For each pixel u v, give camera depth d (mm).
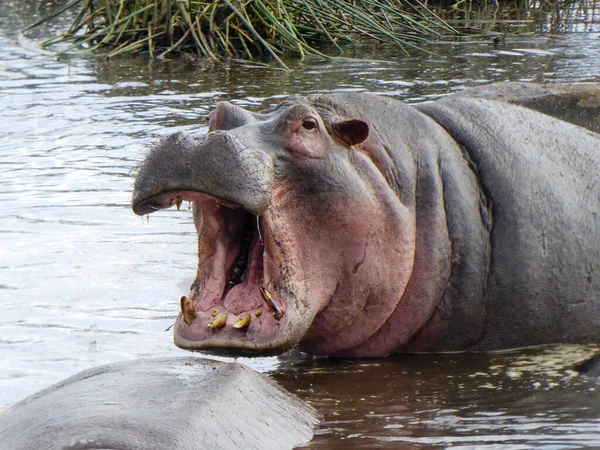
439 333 20156
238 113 18719
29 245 25109
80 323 20047
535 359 19781
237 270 17828
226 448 12852
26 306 21000
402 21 59938
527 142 21453
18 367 17781
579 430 15102
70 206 28562
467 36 58500
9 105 42125
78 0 58719
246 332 16734
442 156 20312
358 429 15180
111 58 53562
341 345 19719
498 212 20328
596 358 19172
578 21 64438
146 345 18875
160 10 55750
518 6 71500
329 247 18234
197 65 51094
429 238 19609
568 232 20672
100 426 12750
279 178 17641
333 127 18578
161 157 16172
